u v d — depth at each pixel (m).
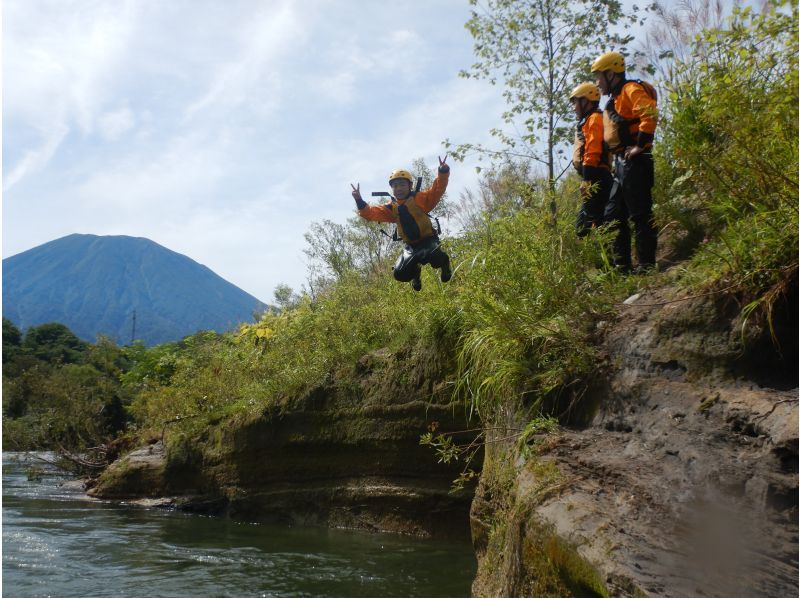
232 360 12.13
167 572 5.99
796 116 3.82
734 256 3.61
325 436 8.29
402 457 7.43
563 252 5.16
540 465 3.62
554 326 4.58
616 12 7.84
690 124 4.83
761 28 4.09
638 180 5.16
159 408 12.53
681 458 3.22
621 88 5.38
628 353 4.04
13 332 65.19
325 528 7.94
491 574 4.04
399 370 7.71
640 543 2.57
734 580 2.28
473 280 5.68
